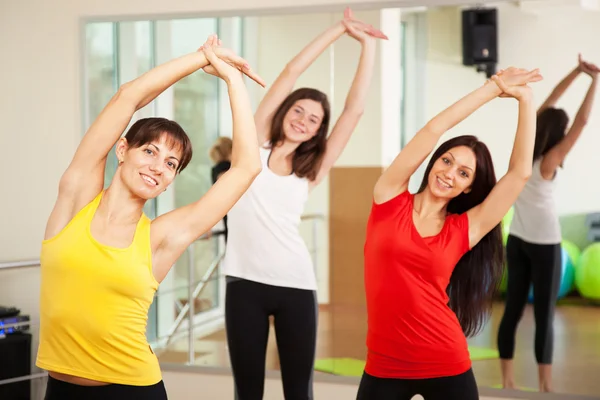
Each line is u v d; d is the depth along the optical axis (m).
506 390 4.03
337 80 4.12
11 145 4.73
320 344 4.20
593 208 3.89
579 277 3.92
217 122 4.37
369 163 4.09
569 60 3.89
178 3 4.41
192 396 4.43
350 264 4.12
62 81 4.64
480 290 3.55
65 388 2.32
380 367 3.14
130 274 2.26
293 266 3.99
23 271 4.70
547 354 3.98
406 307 3.10
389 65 4.07
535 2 3.91
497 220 3.25
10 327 4.35
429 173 3.39
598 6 3.85
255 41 4.25
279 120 4.14
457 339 3.12
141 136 2.37
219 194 2.39
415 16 4.04
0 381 4.08
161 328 4.47
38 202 4.70
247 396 3.91
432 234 3.22
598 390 3.90
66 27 4.62
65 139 4.64
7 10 4.71
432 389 3.10
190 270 4.40
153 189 2.35
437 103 4.03
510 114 3.89
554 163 3.93
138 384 2.33
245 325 3.93
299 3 4.18
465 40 3.98
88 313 2.25
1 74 4.73
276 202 4.05
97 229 2.30
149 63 4.49
